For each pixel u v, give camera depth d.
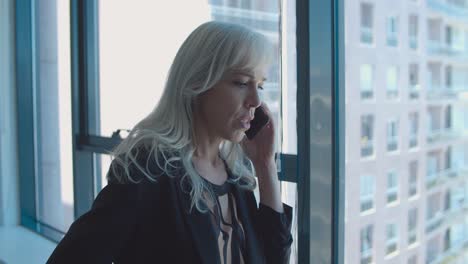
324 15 1.42
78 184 2.80
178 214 0.86
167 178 0.87
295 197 1.54
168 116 0.93
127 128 2.45
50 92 3.07
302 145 1.49
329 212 1.43
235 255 0.95
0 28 3.18
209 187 0.95
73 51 2.73
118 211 0.82
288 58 1.56
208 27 0.93
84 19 2.67
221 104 0.92
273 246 1.06
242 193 1.04
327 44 1.41
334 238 1.43
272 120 1.10
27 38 3.23
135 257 0.87
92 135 2.69
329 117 1.42
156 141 0.89
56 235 3.06
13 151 3.28
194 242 0.85
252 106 0.93
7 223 3.29
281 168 1.58
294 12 1.53
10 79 3.24
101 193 0.86
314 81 1.45
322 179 1.44
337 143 1.42
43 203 3.28
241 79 0.92
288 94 1.56
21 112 3.27
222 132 0.93
